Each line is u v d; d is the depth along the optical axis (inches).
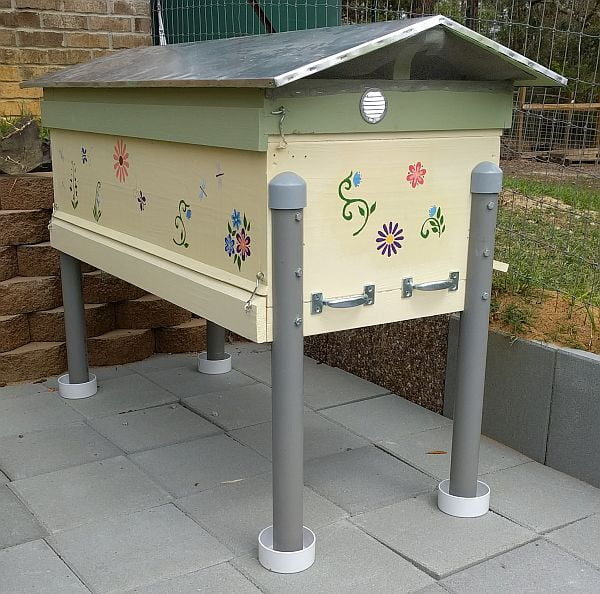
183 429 131.4
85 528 100.0
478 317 97.6
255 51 92.9
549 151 159.5
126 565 91.9
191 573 90.4
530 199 162.1
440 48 82.3
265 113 76.7
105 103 109.2
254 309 81.7
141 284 106.2
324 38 90.1
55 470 116.0
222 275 88.9
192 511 104.4
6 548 95.3
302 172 80.9
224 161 85.2
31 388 148.4
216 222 89.0
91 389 145.4
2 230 147.3
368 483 112.9
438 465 118.6
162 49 127.0
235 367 161.8
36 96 187.3
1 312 148.1
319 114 79.7
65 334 151.6
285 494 88.6
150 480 113.3
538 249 146.7
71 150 127.0
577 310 126.4
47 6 184.2
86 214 125.4
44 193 150.9
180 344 168.6
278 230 79.0
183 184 94.3
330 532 99.4
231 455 121.7
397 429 132.0
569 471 114.9
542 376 116.8
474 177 93.4
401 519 102.7
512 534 99.1
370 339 152.5
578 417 112.4
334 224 84.4
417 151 88.6
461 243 95.8
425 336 138.9
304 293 84.2
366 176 85.4
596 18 169.5
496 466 117.8
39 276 152.4
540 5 165.0
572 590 87.9
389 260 89.9
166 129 94.0
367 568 91.6
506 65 86.7
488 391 126.5
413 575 90.4
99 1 189.8
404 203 89.3
